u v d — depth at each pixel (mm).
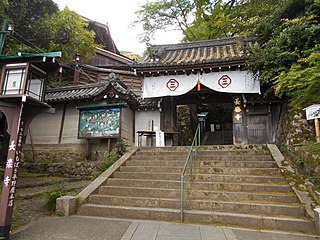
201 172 6570
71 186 7262
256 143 9516
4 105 3832
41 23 11008
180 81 9852
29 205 5520
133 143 11055
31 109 4246
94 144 10203
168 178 6395
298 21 7168
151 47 10758
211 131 20844
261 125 9648
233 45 11805
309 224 4125
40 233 3863
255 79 9055
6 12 9453
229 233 3938
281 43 7707
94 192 5781
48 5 11820
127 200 5352
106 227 4184
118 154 8594
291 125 7719
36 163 10344
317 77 4496
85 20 20406
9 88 3924
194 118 17688
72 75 17094
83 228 4121
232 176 5996
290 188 5289
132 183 6195
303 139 7168
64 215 4875
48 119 11445
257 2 10633
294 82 5129
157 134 10047
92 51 16859
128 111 10836
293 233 3975
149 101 11297
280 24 8719
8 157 3762
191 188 5730
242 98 9922
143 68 9680
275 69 7789
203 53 11547
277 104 9586
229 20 11680
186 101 11781
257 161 6688
